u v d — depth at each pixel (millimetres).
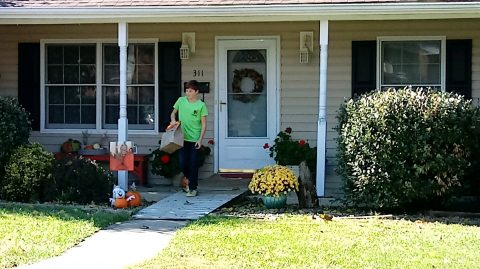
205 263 6465
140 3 10828
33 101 13031
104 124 12953
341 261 6535
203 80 12820
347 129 9625
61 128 13016
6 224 8156
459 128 9188
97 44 12930
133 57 12914
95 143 12891
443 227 8406
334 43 12461
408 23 12273
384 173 9273
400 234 7902
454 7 10180
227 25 12742
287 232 7945
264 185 9938
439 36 12219
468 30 12148
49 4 11016
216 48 12789
